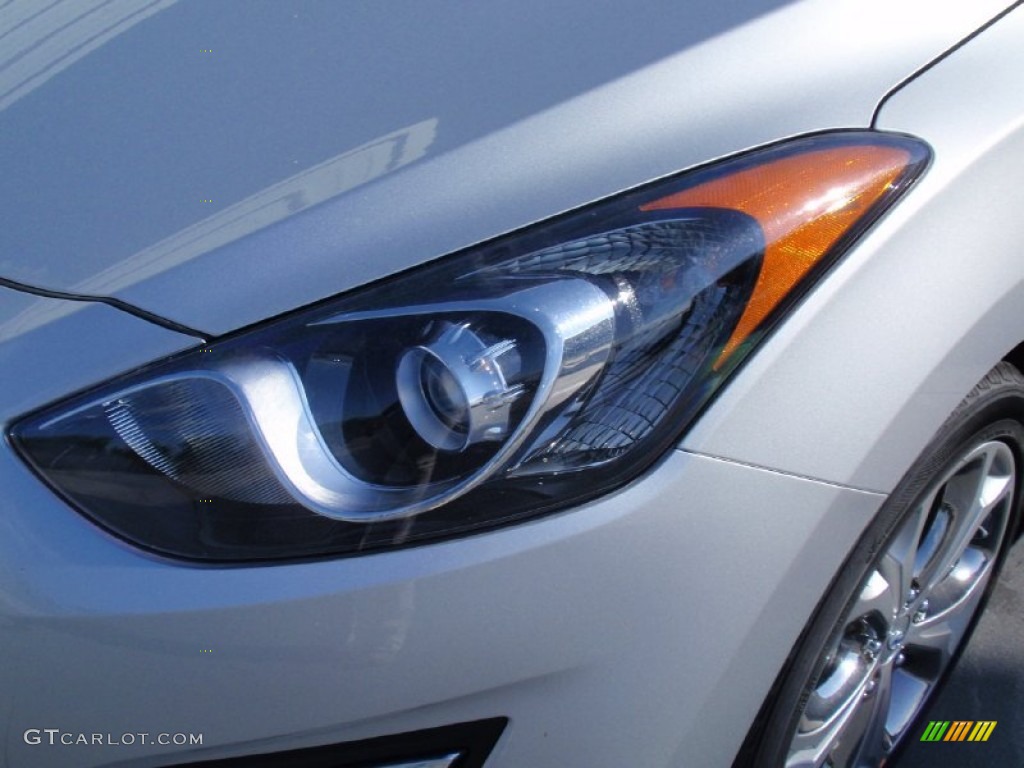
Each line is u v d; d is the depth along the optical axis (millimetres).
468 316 1384
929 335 1567
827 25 1598
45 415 1333
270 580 1322
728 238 1463
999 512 2127
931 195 1546
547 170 1471
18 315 1391
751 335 1448
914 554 1874
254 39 1719
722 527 1453
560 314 1397
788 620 1590
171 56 1719
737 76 1545
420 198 1447
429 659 1369
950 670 2229
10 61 1775
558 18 1656
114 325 1374
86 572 1300
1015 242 1642
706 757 1615
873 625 1904
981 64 1645
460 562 1347
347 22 1718
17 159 1591
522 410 1375
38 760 1363
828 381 1490
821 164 1512
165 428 1340
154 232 1459
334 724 1390
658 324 1430
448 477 1365
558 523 1377
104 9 1836
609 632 1431
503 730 1469
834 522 1558
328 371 1372
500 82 1571
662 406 1418
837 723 1898
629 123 1504
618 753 1527
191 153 1557
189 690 1337
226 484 1340
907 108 1578
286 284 1397
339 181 1477
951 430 1743
